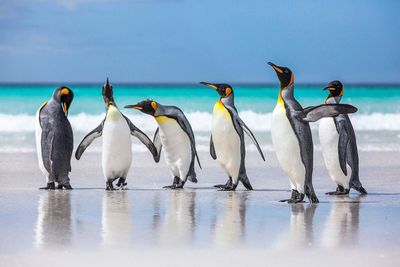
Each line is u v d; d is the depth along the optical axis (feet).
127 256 26.81
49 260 26.11
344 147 44.16
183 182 48.34
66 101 47.65
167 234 30.73
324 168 60.29
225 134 46.34
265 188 47.91
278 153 40.57
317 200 40.75
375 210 38.11
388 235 31.07
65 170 46.57
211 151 49.52
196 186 49.26
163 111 47.91
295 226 33.04
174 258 26.63
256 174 55.88
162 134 48.14
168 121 47.75
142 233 30.86
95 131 48.34
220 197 42.91
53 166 45.96
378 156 67.67
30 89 184.85
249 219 34.81
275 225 33.22
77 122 107.24
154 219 34.42
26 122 102.12
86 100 137.69
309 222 34.17
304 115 39.40
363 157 66.69
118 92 180.65
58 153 46.11
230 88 47.83
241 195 44.01
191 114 112.37
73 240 29.27
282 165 40.73
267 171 57.72
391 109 133.28
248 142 79.66
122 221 33.73
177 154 48.14
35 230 31.27
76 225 32.58
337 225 33.40
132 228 31.99
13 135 87.30
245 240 29.76
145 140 49.42
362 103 144.97
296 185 40.83
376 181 51.60
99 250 27.63
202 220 34.32
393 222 34.32
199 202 40.50
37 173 54.03
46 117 46.57
